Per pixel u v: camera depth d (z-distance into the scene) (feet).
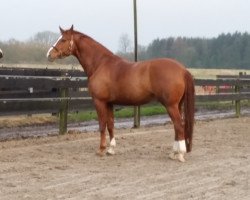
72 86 39.75
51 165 25.38
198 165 26.04
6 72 42.47
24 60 111.04
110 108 29.09
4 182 21.16
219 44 205.87
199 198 18.88
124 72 27.32
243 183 21.71
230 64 203.62
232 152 30.78
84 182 21.44
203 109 71.41
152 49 180.96
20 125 46.60
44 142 34.42
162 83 25.84
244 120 53.78
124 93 27.32
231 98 56.95
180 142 26.50
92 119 53.88
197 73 152.56
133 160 27.43
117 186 20.76
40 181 21.48
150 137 38.06
